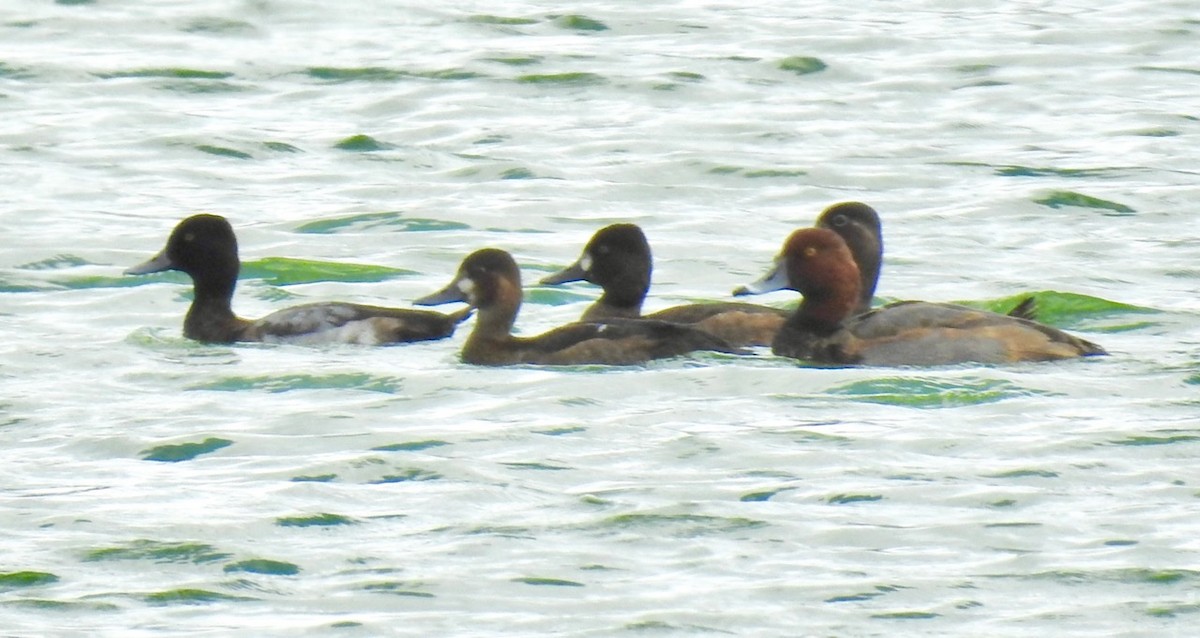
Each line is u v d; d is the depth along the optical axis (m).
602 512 12.78
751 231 23.00
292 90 30.42
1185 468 13.62
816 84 30.84
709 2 36.97
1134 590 11.48
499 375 16.45
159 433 14.70
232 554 12.09
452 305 19.88
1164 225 23.14
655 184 25.22
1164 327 18.27
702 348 16.95
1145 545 12.14
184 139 27.09
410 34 33.84
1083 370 16.20
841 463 13.80
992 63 32.16
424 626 11.02
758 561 11.97
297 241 22.36
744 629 10.98
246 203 24.17
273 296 20.11
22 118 28.30
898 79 31.09
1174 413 14.95
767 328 17.66
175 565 11.94
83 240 21.98
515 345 17.03
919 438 14.38
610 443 14.35
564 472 13.67
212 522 12.62
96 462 14.02
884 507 12.89
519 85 30.47
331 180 25.38
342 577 11.74
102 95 29.83
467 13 35.44
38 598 11.43
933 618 11.12
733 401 15.54
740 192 24.98
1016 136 27.78
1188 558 11.94
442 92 30.11
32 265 20.88
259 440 14.51
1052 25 35.06
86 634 10.91
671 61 31.77
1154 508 12.80
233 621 11.10
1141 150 26.84
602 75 30.86
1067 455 13.92
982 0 37.66
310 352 17.53
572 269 18.84
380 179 25.42
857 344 16.67
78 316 18.89
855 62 32.09
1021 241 22.39
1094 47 33.50
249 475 13.64
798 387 15.88
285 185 25.11
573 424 14.84
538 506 12.95
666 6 36.44
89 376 16.52
